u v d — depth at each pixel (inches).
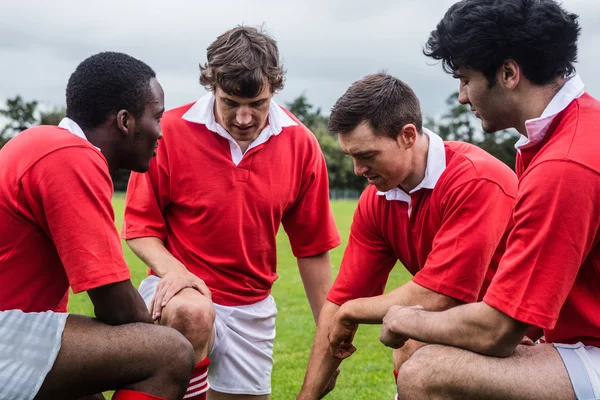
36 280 99.3
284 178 141.6
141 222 137.3
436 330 100.2
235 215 137.8
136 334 98.7
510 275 93.4
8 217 95.2
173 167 137.3
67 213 94.7
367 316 115.2
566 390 93.7
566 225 89.3
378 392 171.9
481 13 95.3
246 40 126.0
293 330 249.6
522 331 94.1
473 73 98.8
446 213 115.7
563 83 97.7
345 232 744.3
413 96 117.3
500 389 94.6
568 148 90.7
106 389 99.7
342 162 2556.6
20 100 2952.8
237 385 144.3
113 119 103.6
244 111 126.5
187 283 119.0
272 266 148.3
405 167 116.5
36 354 94.2
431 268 114.1
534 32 93.0
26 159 96.0
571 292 96.3
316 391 126.7
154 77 108.7
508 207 114.3
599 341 96.8
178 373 99.7
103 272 95.4
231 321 141.4
